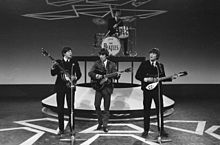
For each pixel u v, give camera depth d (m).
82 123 6.83
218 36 10.07
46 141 5.52
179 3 10.01
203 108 8.45
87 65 10.08
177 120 7.08
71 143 5.33
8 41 10.04
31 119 7.21
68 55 5.68
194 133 6.02
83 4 9.95
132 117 7.16
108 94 6.03
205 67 10.19
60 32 10.02
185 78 10.18
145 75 5.52
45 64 10.13
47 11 9.99
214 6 9.98
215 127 6.47
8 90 10.15
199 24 10.05
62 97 5.73
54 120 7.12
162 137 5.73
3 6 9.93
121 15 9.94
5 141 5.53
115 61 8.03
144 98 5.64
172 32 10.08
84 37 10.02
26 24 10.02
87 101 7.29
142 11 9.98
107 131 6.08
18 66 10.12
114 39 8.27
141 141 5.50
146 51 10.07
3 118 7.31
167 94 10.23
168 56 10.12
